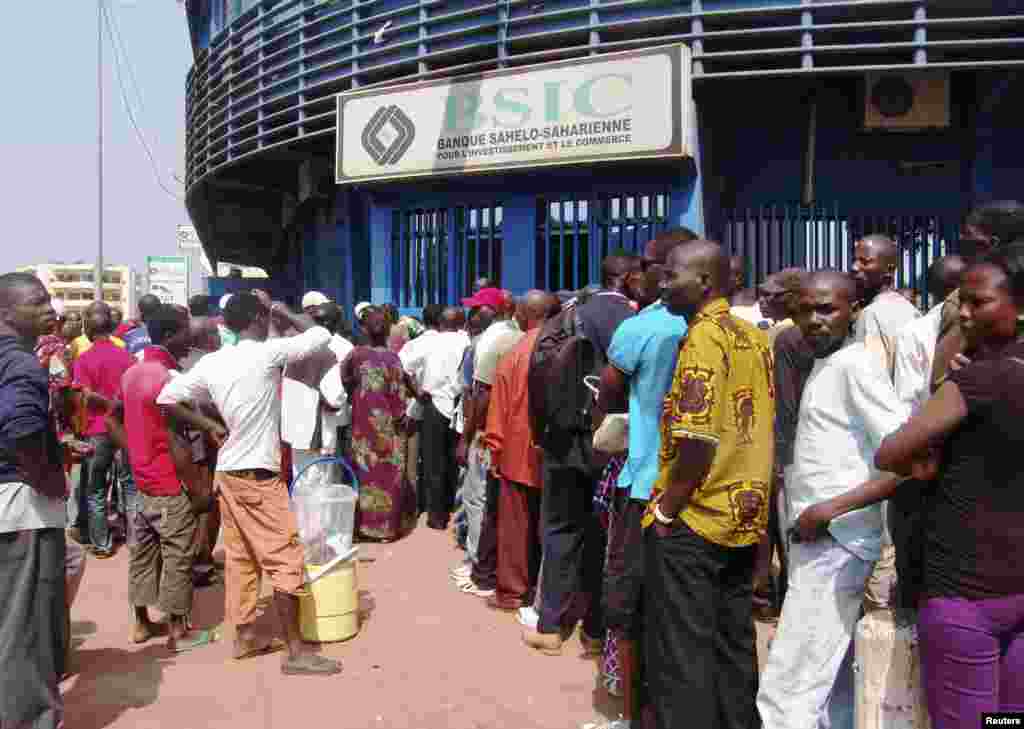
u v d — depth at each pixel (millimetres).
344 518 4848
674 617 3021
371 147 9102
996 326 2432
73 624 5133
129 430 4625
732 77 7348
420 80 9031
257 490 4332
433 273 9727
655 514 3066
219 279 19141
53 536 3492
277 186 14648
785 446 4387
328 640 4684
